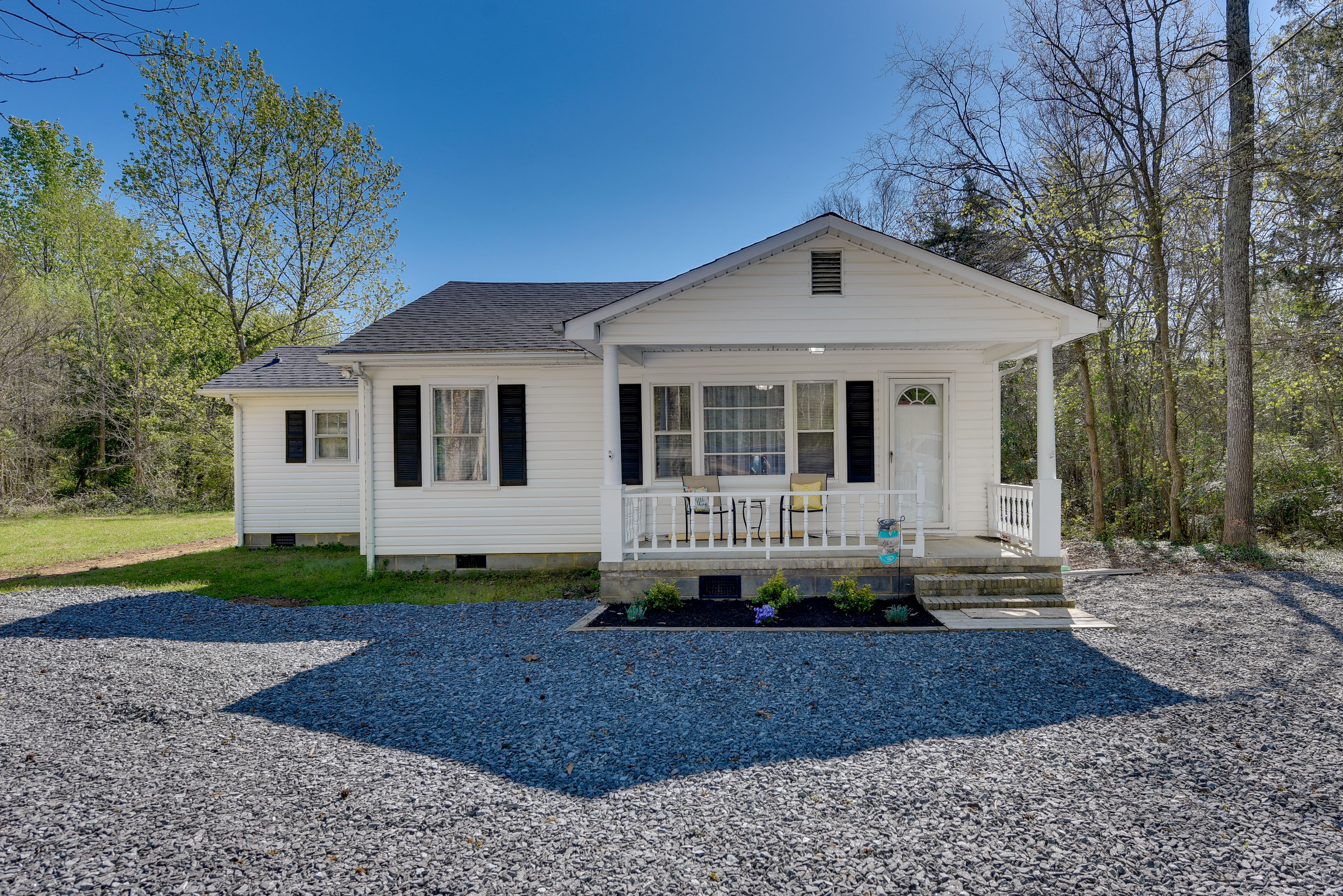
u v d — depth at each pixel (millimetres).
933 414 9969
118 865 2871
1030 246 14414
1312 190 10555
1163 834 3049
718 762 3871
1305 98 10586
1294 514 11977
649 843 3023
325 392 13328
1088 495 16922
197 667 5750
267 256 24484
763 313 7855
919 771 3701
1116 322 14922
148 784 3633
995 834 3068
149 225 25016
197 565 11469
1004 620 6938
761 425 10008
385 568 10578
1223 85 12641
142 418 23562
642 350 9672
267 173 23688
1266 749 3912
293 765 3896
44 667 5594
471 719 4625
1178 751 3904
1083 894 2633
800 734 4258
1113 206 13992
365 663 5996
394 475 10484
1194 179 12094
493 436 10477
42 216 27219
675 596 7746
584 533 10477
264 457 13703
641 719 4570
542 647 6414
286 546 13641
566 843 3031
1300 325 11711
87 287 25391
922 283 7781
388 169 25391
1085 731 4219
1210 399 14297
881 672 5465
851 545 9055
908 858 2881
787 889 2678
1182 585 8633
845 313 7820
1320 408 12531
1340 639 6102
